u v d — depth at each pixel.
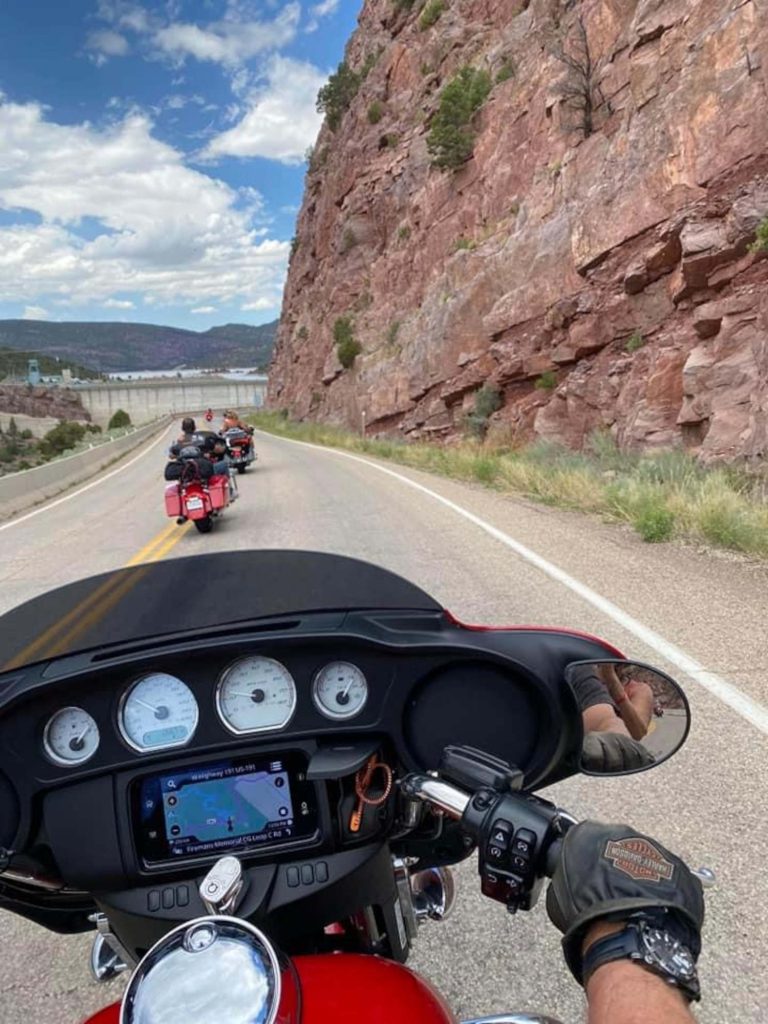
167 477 12.04
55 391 192.38
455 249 32.34
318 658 1.48
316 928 1.47
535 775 1.59
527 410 23.41
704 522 8.93
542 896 2.86
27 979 2.70
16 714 1.46
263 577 1.71
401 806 1.52
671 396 16.30
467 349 27.36
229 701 1.48
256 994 0.98
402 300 40.97
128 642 1.47
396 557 8.97
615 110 20.98
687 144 15.84
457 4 43.62
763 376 12.92
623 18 20.73
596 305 19.64
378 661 1.50
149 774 1.47
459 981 2.48
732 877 2.87
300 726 1.47
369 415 37.28
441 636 1.53
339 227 56.28
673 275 16.92
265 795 1.47
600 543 8.99
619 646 5.38
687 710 1.72
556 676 1.56
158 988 1.00
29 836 1.52
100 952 1.73
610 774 1.73
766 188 13.96
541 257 22.27
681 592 6.67
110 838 1.46
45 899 1.70
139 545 11.84
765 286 13.90
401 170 46.47
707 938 2.57
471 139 33.50
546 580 7.35
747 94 14.47
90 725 1.47
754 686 4.55
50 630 1.55
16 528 16.17
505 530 10.24
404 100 48.78
